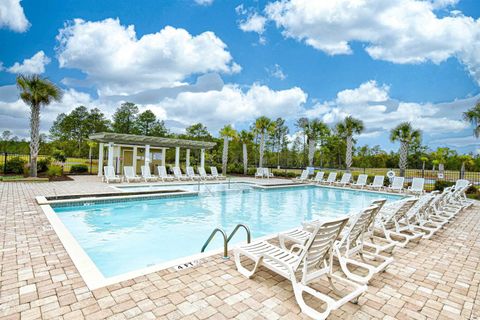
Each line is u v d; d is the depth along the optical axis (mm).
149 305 2703
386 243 5145
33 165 14078
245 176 23250
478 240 5484
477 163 24406
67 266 3518
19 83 13344
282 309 2729
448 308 2883
